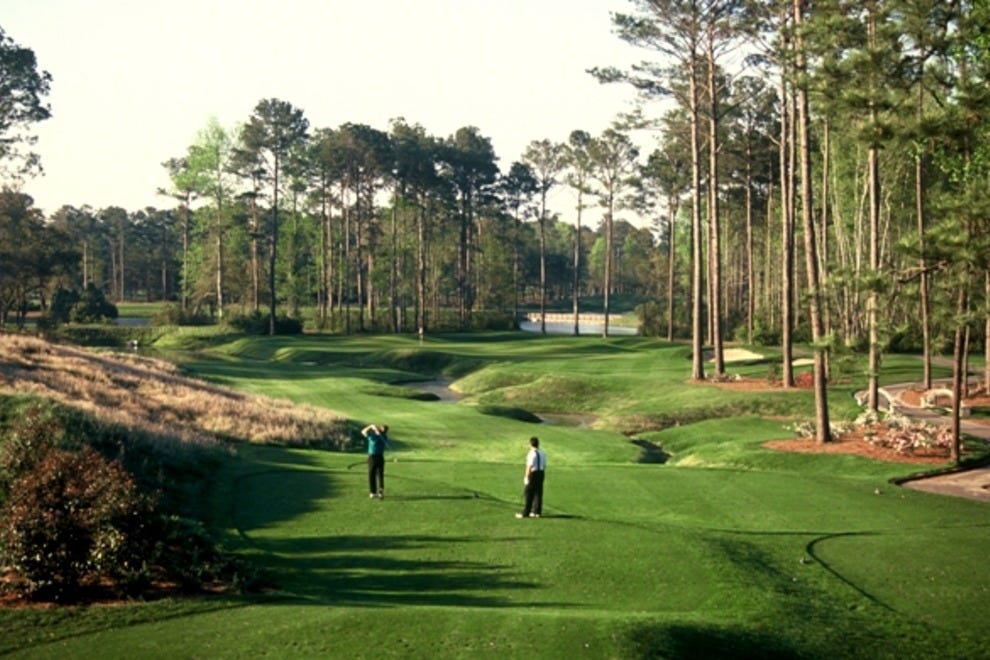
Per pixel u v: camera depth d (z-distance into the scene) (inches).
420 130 4554.6
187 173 3932.1
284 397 1878.7
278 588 580.1
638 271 7047.2
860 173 2400.3
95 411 987.9
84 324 3937.0
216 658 432.5
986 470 1069.8
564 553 668.7
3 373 1206.9
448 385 2436.0
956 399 1098.7
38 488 566.9
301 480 948.0
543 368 2361.0
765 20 1549.0
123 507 577.9
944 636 529.7
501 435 1489.9
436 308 4724.4
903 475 1035.9
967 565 665.6
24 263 3484.3
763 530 775.7
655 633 479.5
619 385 2012.8
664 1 1834.4
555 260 7101.4
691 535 715.4
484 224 6107.3
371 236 4370.1
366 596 569.0
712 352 2518.5
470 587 592.4
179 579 574.2
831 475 1079.0
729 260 4183.1
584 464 1152.8
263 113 3740.2
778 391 1748.3
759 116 2891.2
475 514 799.7
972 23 829.2
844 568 656.4
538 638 463.2
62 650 443.8
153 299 7298.2
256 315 3695.9
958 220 791.1
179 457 946.1
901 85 881.5
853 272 919.0
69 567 546.0
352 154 4010.8
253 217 4362.7
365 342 3319.4
